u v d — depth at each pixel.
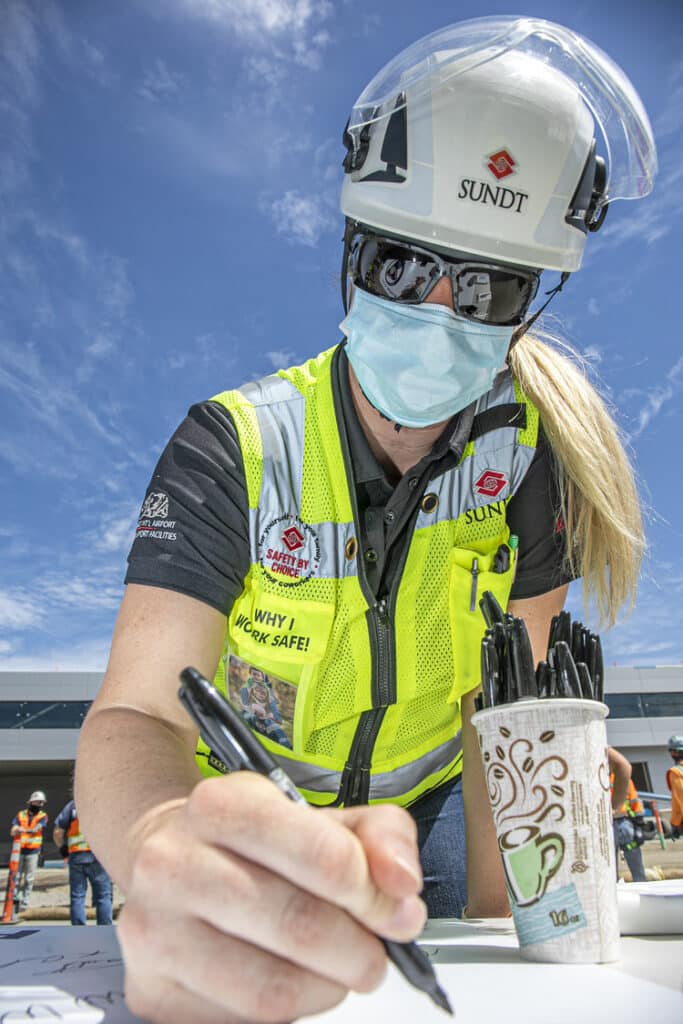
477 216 1.19
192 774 0.80
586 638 0.85
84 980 0.71
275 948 0.45
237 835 0.45
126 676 1.00
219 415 1.33
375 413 1.37
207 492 1.22
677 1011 0.56
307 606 1.37
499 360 1.31
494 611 0.85
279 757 1.52
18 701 32.41
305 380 1.44
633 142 1.30
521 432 1.48
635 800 6.80
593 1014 0.56
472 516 1.44
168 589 1.11
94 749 0.83
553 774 0.77
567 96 1.21
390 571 1.40
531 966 0.74
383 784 1.64
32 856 9.36
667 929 0.91
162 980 0.49
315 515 1.36
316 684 1.43
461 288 1.22
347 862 0.43
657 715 35.12
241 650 1.45
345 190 1.32
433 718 1.59
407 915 0.44
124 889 0.62
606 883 0.76
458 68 1.19
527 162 1.19
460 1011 0.59
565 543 1.53
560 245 1.25
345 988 0.47
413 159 1.20
